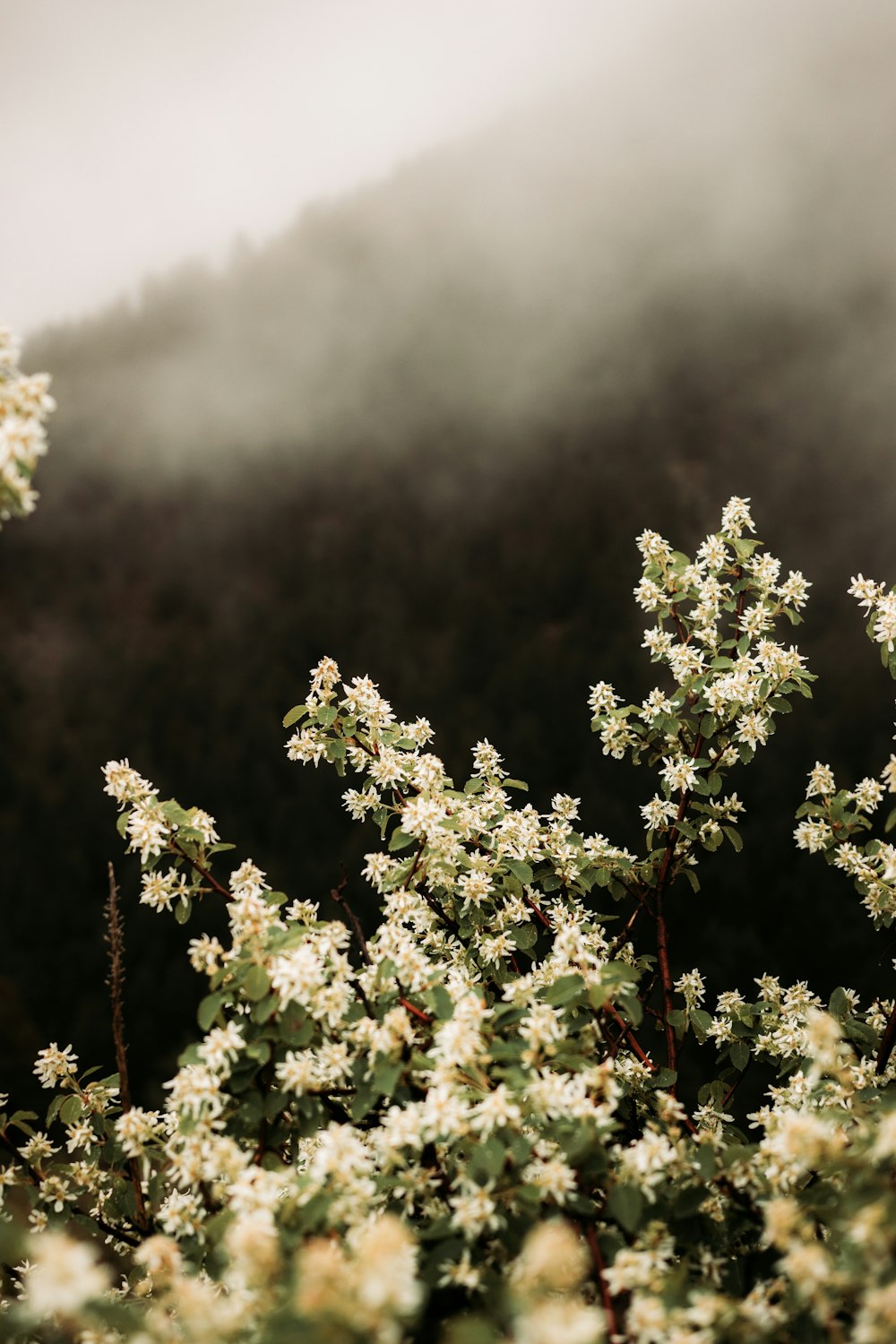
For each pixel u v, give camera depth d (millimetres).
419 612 20047
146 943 10195
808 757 10734
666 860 3416
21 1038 7391
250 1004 2215
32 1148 2443
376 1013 2309
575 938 2469
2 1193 2334
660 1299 1690
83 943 10430
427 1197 2051
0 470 1817
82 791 14750
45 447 1864
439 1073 1952
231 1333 1625
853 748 10828
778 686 3193
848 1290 1752
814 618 13883
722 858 9164
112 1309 1625
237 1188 1822
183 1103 2012
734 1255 2074
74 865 12539
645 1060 3049
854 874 3174
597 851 3438
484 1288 1752
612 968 2193
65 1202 2420
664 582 3361
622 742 3398
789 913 8383
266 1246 1585
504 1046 2033
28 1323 1714
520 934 3080
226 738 16094
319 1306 1327
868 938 7977
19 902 11523
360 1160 1869
